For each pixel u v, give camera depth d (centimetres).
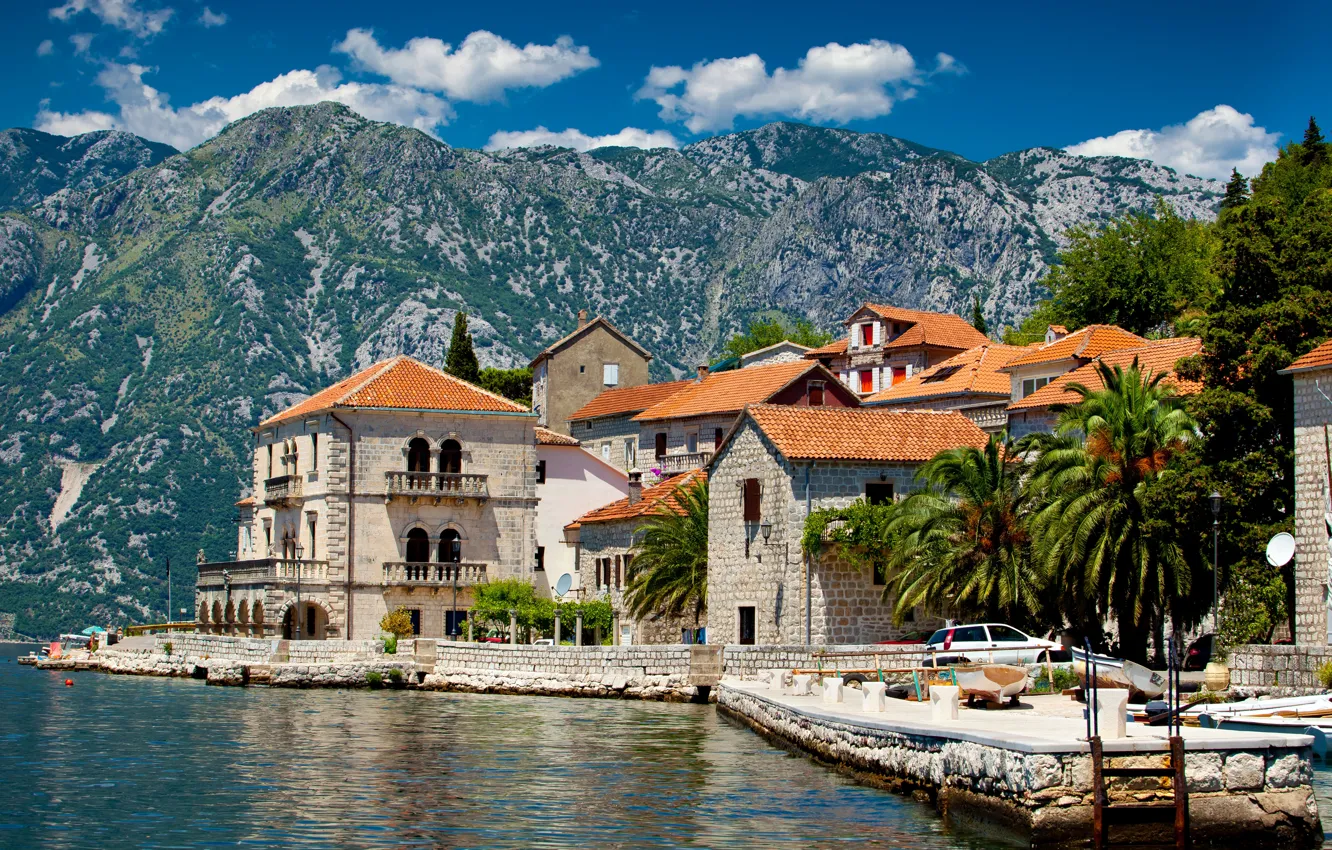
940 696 3669
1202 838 2859
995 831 3023
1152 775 2873
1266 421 5291
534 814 3528
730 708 5831
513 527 9288
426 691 7494
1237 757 2897
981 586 5828
